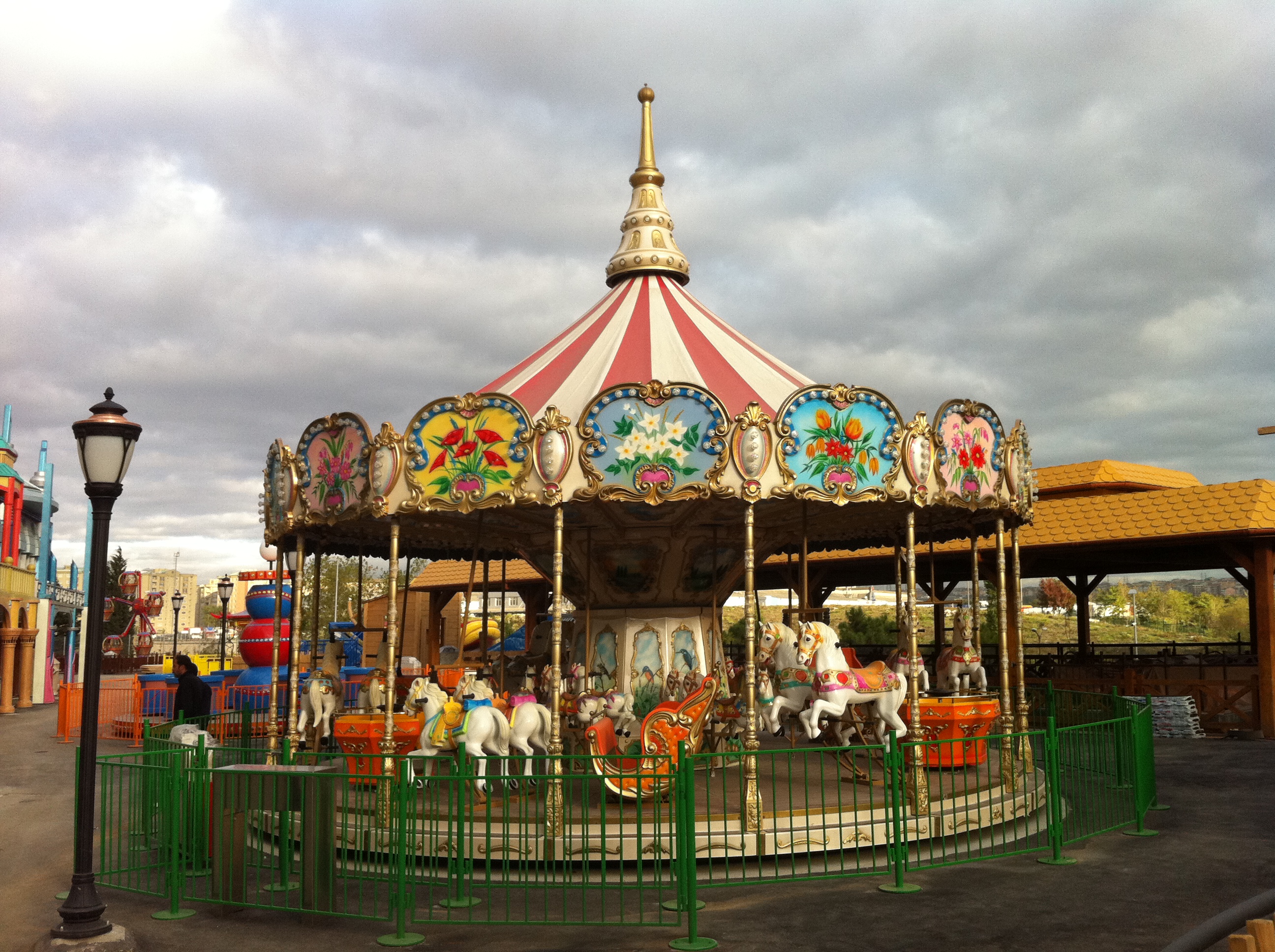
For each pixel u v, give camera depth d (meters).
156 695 24.03
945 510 14.63
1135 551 23.33
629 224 15.18
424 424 11.08
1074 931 7.71
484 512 13.53
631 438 10.67
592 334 13.93
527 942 7.72
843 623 36.72
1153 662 24.12
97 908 7.67
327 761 13.67
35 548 43.44
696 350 13.41
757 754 9.13
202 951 7.61
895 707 12.09
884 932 7.77
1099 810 12.34
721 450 10.56
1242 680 21.39
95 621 7.99
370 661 27.31
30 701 35.19
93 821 8.22
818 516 15.12
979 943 7.46
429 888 8.90
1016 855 10.26
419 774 10.29
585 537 14.05
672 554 13.97
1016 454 13.24
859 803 10.81
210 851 9.62
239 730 19.17
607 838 9.84
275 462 13.05
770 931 7.84
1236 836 11.11
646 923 7.87
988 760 10.76
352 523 14.29
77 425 8.06
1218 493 20.78
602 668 14.05
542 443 10.65
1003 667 13.03
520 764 11.36
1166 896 8.66
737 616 47.34
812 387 10.85
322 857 8.41
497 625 38.50
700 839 9.73
